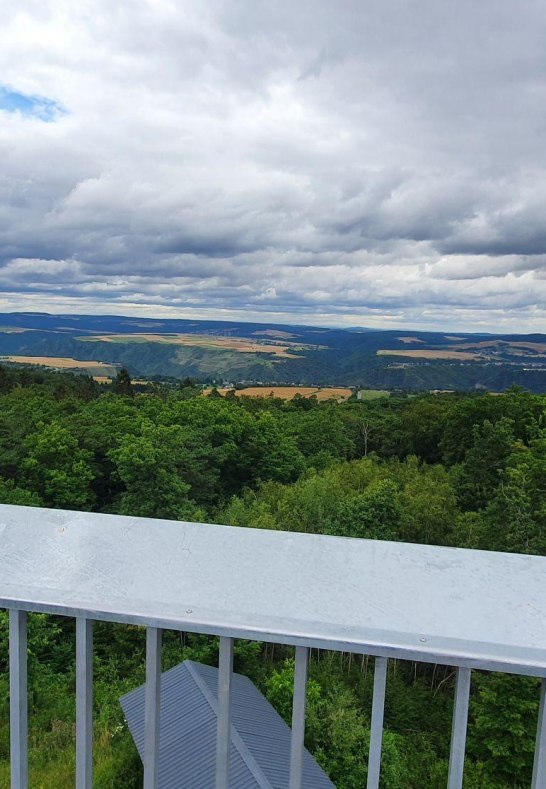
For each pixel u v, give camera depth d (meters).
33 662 11.09
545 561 1.32
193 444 37.41
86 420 40.25
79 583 1.26
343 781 10.21
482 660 1.05
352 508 26.17
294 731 1.21
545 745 1.11
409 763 14.22
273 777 5.43
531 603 1.19
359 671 17.73
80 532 1.44
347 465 41.09
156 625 1.17
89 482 35.16
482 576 1.26
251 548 1.36
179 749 5.54
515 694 14.29
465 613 1.16
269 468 42.53
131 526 1.46
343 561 1.31
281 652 17.11
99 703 9.65
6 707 6.18
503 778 14.25
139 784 5.22
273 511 31.05
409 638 1.09
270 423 45.25
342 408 72.12
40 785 4.52
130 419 43.81
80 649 1.24
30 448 34.28
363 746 10.66
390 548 1.36
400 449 55.34
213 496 37.53
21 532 1.45
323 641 1.10
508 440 35.47
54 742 5.93
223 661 1.19
